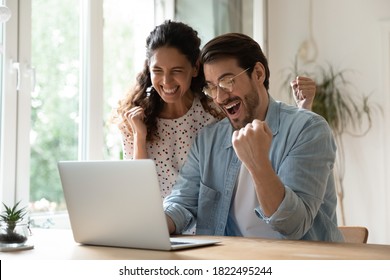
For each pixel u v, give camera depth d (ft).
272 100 10.54
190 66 12.30
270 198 8.73
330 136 9.82
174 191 11.14
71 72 17.38
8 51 15.33
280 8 24.13
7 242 8.38
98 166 8.38
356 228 12.18
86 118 17.69
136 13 19.90
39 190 16.42
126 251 8.05
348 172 22.86
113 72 19.08
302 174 9.36
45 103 16.62
